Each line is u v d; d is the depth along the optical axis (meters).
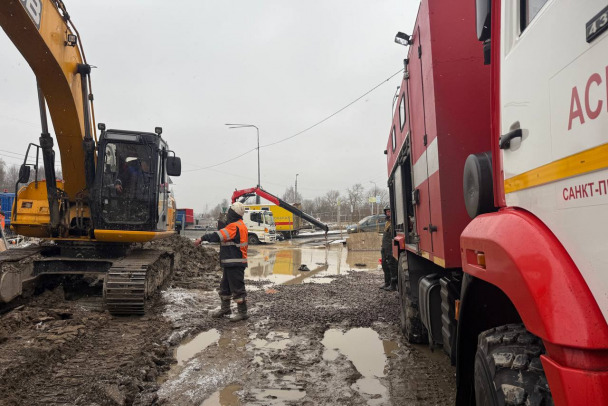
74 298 8.14
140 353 5.07
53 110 7.11
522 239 1.66
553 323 1.39
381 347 5.63
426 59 3.63
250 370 4.76
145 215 7.98
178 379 4.49
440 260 3.41
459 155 3.28
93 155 7.84
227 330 6.45
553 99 1.55
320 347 5.59
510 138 1.94
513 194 1.95
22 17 5.39
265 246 26.38
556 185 1.52
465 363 2.48
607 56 1.22
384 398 4.07
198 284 10.66
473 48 3.33
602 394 1.28
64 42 6.62
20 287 6.80
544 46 1.64
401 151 5.82
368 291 9.69
